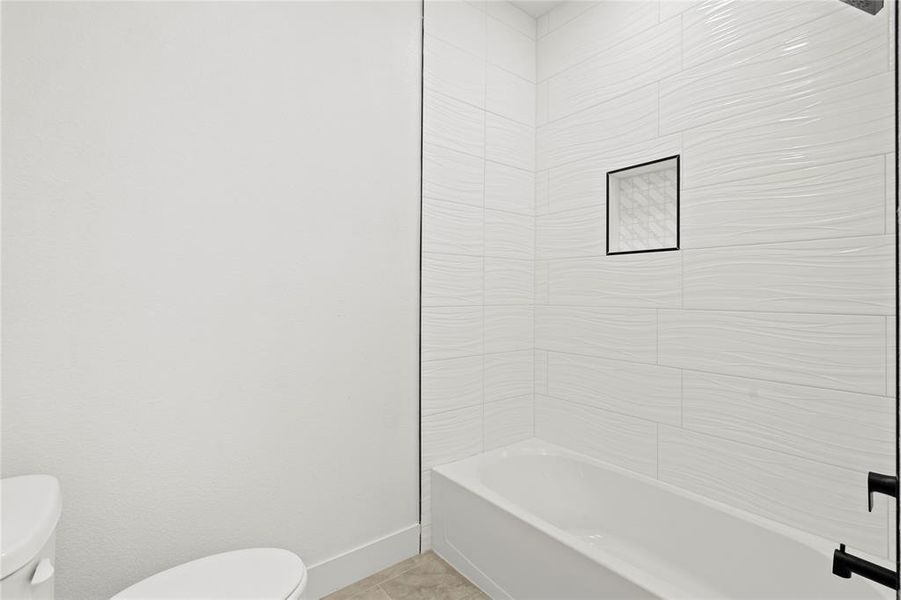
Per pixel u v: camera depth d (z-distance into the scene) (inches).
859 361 61.4
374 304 81.7
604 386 92.3
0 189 51.8
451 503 85.1
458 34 93.0
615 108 90.4
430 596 76.3
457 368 93.3
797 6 66.5
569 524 92.1
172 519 62.8
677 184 80.5
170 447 62.5
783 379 68.2
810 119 65.3
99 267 57.4
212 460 65.8
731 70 73.5
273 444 71.1
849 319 62.1
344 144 78.0
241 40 67.9
